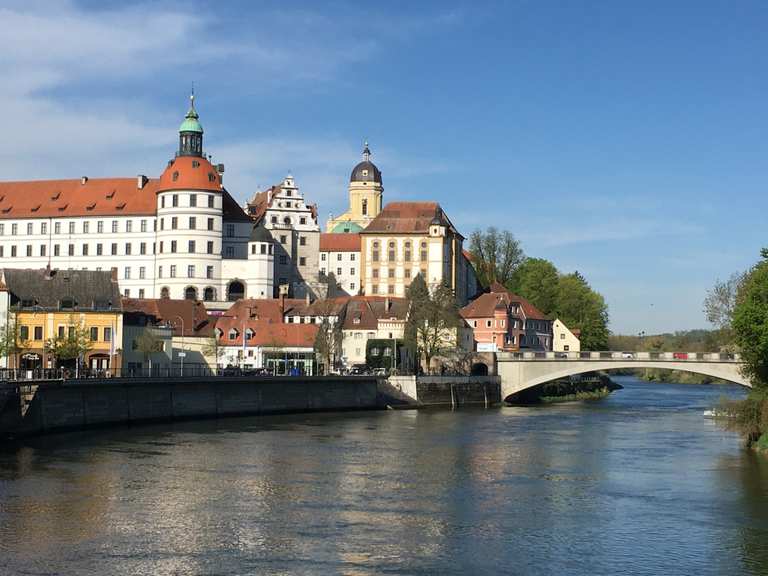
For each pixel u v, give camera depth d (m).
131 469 87.12
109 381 119.06
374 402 167.12
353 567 57.31
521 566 58.16
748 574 57.28
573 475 88.00
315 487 80.44
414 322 192.75
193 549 60.31
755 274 104.94
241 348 195.62
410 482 83.56
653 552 61.34
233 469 88.69
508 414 157.62
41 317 153.12
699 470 91.06
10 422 104.12
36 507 70.25
